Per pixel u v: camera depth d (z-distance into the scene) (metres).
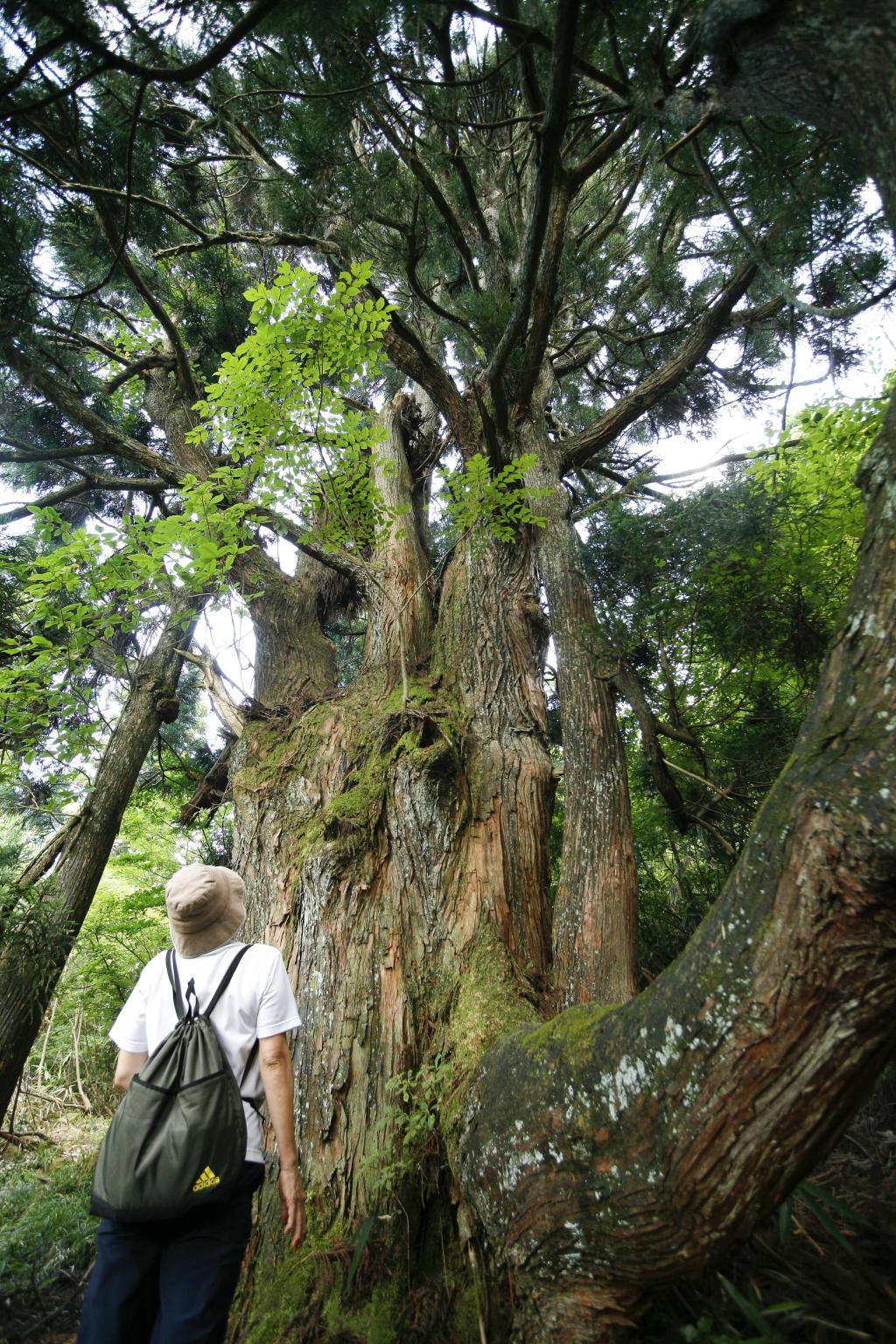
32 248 5.16
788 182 4.36
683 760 6.09
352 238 5.62
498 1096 2.64
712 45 2.14
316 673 6.39
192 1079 2.05
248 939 4.54
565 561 5.11
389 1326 2.81
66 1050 7.20
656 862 6.44
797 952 1.81
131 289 7.52
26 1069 7.05
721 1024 1.93
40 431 8.32
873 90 1.88
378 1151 3.34
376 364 4.66
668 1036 2.05
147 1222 1.97
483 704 5.02
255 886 4.70
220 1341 1.91
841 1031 1.79
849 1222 2.62
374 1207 3.17
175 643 6.81
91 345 6.66
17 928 4.86
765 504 5.30
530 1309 2.36
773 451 6.14
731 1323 2.23
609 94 3.88
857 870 1.70
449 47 4.33
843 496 5.75
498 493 4.98
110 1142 2.00
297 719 5.61
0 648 5.16
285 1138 2.13
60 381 6.41
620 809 4.14
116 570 4.65
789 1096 1.86
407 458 7.46
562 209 5.22
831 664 1.93
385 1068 3.64
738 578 5.26
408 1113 3.41
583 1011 2.62
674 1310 2.36
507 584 5.50
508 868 4.31
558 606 4.94
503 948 3.99
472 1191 2.67
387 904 4.16
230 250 7.81
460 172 5.18
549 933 4.28
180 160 5.87
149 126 4.98
